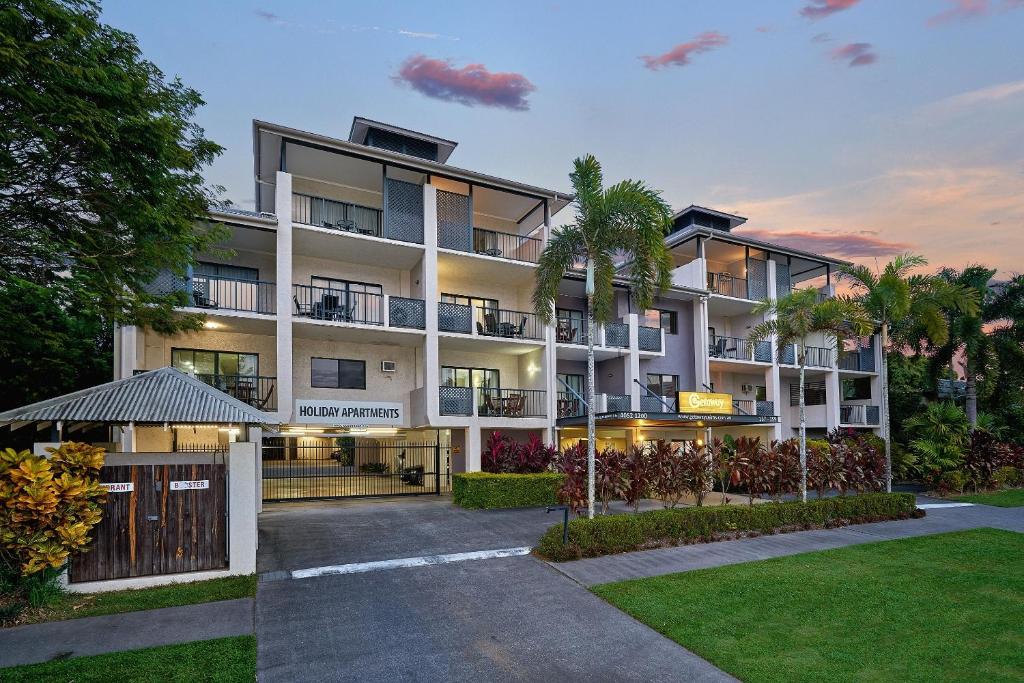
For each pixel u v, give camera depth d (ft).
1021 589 29.66
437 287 69.31
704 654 21.33
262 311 59.67
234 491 30.27
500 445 61.31
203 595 26.53
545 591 28.48
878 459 57.57
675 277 93.97
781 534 43.24
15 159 32.14
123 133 33.94
